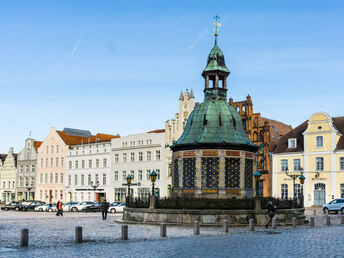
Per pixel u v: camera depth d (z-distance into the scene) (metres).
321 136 67.06
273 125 83.75
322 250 18.20
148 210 32.59
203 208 31.03
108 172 85.19
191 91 72.06
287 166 70.38
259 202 31.83
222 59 37.88
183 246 19.58
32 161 105.50
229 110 36.59
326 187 65.69
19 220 40.78
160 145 75.94
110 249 18.66
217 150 33.97
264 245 19.92
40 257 16.39
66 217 46.84
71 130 101.88
